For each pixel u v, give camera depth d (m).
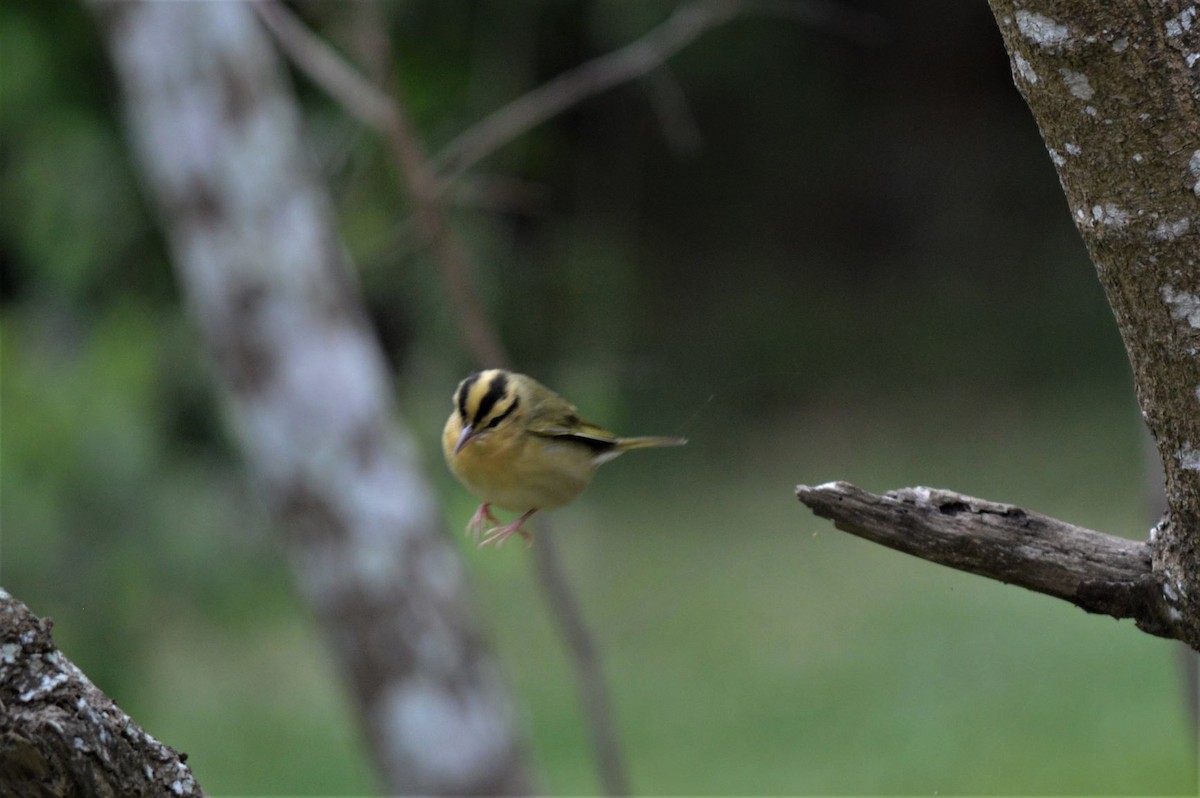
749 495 21.66
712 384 24.81
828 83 27.81
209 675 17.69
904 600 17.83
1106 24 3.39
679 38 10.75
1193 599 3.96
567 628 10.15
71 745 3.67
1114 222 3.60
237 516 16.48
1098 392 23.56
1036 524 4.23
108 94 17.16
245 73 10.97
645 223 27.47
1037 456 21.44
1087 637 16.19
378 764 11.51
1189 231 3.51
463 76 18.59
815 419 23.94
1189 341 3.62
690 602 18.27
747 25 24.88
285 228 11.08
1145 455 7.82
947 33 28.00
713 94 26.97
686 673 16.55
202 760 15.86
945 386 24.45
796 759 14.05
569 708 16.03
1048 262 27.02
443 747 11.24
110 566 13.77
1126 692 14.55
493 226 18.23
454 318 15.67
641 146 25.77
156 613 15.27
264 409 11.16
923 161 28.20
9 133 17.22
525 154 19.73
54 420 13.09
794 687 15.70
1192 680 8.43
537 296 20.73
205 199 10.99
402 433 11.57
